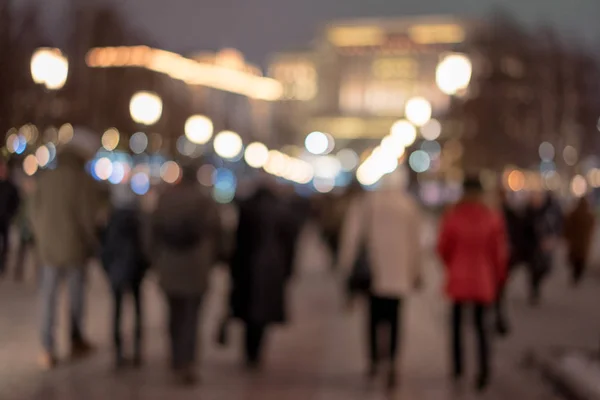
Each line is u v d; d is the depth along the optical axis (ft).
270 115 437.99
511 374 34.40
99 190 32.89
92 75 145.59
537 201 55.47
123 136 151.94
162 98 189.78
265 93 428.15
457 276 30.42
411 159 118.11
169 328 30.73
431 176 148.05
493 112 114.11
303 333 43.80
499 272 30.99
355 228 31.37
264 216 33.91
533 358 36.42
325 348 39.60
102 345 37.22
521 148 114.32
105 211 33.01
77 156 32.45
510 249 53.98
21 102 103.91
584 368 32.27
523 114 115.03
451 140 126.72
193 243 29.71
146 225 29.91
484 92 114.52
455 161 123.95
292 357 37.09
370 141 469.57
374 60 477.36
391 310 31.58
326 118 471.62
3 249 60.75
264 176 34.71
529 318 49.11
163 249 29.86
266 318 33.55
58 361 33.65
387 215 31.07
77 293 33.55
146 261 32.53
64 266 31.99
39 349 35.81
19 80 104.12
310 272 79.51
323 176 373.40
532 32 117.70
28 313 45.06
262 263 33.63
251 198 34.40
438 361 36.81
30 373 31.42
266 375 33.09
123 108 149.59
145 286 59.06
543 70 115.44
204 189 30.40
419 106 108.37
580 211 65.00
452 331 32.07
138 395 28.89
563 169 119.03
